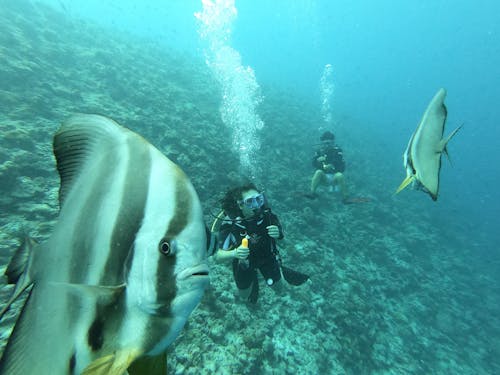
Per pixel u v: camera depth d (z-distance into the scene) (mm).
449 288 8703
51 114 6535
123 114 7691
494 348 6961
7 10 9883
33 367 597
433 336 6574
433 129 1385
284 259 6012
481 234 15047
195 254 644
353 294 5961
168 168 682
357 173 13305
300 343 4531
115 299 622
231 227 3396
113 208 669
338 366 4562
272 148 11430
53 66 8539
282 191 8531
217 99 14523
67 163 729
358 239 8227
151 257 625
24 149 5043
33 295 663
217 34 20141
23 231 3875
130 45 15359
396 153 23250
